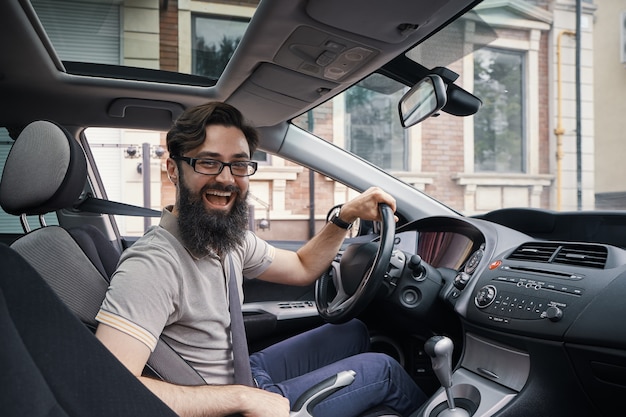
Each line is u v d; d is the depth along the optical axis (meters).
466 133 7.30
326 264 1.64
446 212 2.31
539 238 1.83
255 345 2.08
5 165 1.09
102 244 1.38
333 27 1.42
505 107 7.66
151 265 1.07
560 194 7.66
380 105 6.90
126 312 1.01
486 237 1.67
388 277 1.64
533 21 7.46
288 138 2.26
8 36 1.55
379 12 1.34
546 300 1.30
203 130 1.19
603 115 7.89
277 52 1.60
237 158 1.21
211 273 1.19
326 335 1.68
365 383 1.42
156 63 3.16
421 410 1.42
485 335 1.46
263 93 1.94
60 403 0.56
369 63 1.67
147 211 2.22
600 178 7.78
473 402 1.39
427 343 1.32
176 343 1.13
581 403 1.32
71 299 1.08
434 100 1.67
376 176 2.31
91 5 2.50
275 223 5.68
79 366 0.58
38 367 0.55
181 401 0.97
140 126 2.17
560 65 7.58
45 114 2.04
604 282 1.23
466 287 1.55
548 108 7.72
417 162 7.12
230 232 1.19
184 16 3.20
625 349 1.13
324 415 1.34
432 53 1.95
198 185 1.18
